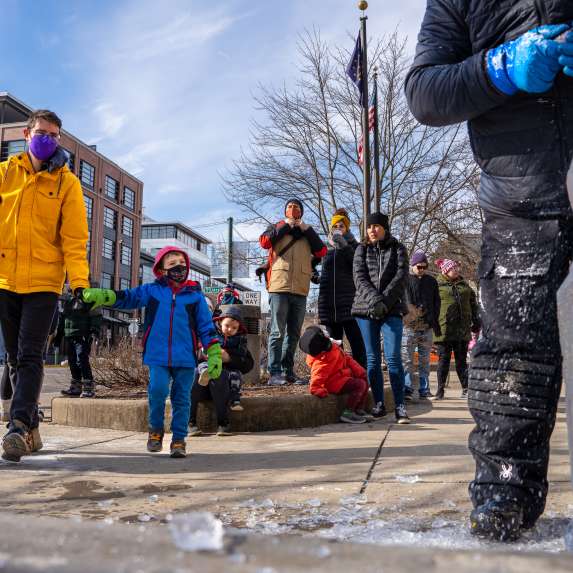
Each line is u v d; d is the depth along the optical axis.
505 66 1.65
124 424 5.00
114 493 2.54
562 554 0.69
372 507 2.17
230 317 4.84
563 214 1.69
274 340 6.68
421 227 17.14
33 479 2.87
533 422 1.67
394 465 3.13
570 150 1.69
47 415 6.04
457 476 2.78
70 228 3.53
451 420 5.51
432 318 7.86
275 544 0.72
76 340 6.64
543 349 1.69
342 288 6.86
